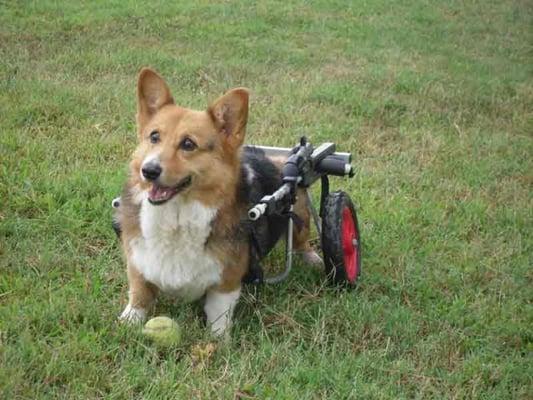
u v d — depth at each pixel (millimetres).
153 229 1254
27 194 1739
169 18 3793
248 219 1324
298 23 4055
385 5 4695
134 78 2785
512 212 1983
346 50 3598
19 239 1576
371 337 1356
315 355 1277
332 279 1510
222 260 1280
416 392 1214
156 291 1368
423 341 1359
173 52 3221
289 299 1448
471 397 1223
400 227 1826
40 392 1084
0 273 1448
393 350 1331
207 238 1267
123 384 1115
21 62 2805
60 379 1127
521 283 1616
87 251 1593
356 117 2664
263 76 3006
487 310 1493
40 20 3471
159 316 1319
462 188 2141
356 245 1583
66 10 3705
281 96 2768
